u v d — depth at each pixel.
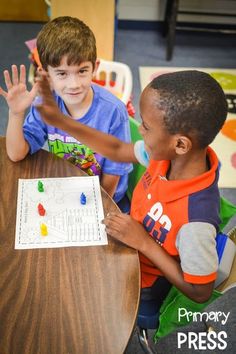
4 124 2.53
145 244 0.92
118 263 0.87
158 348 1.48
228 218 1.03
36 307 0.78
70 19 1.24
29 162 1.12
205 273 0.86
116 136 1.34
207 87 0.79
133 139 1.34
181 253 0.88
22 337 0.73
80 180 1.07
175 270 0.91
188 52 3.41
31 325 0.75
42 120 1.17
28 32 3.42
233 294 1.69
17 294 0.80
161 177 0.94
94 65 1.28
